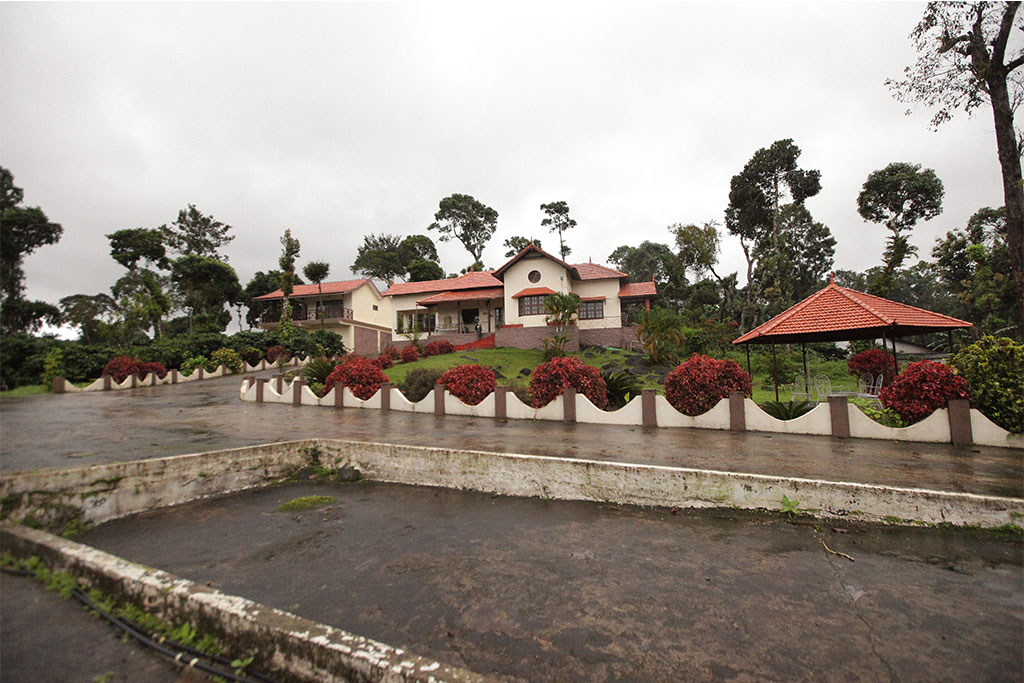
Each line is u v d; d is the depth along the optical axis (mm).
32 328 35188
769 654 2994
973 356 8812
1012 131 9992
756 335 12070
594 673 2816
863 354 15805
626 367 22188
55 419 12164
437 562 4508
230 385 22906
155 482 6156
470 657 2988
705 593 3818
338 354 34719
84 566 3600
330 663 2467
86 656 2781
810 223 44094
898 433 8641
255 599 3768
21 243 33469
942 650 3006
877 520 5227
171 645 2854
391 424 11180
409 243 58969
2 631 3049
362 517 5926
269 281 45844
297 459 7945
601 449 8016
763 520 5496
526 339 29344
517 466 6773
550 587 3959
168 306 34719
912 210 30781
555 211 55438
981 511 4930
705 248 38031
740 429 9891
